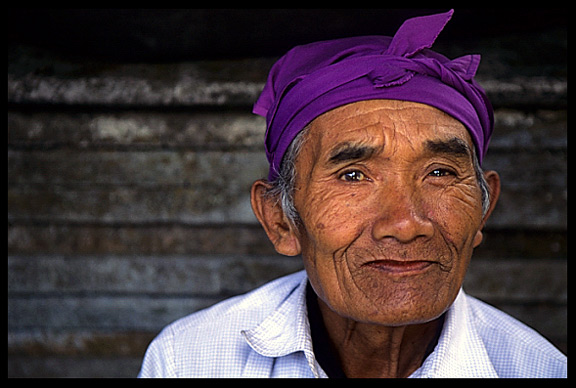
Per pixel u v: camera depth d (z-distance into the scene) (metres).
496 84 1.70
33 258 1.88
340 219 0.92
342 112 0.93
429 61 0.94
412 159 0.91
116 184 1.87
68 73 1.80
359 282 0.92
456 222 0.92
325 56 1.01
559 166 1.79
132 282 1.89
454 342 1.11
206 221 1.87
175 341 1.30
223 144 1.84
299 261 1.87
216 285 1.88
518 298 1.83
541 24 1.65
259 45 1.61
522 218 1.81
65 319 1.90
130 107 1.81
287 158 1.02
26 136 1.84
